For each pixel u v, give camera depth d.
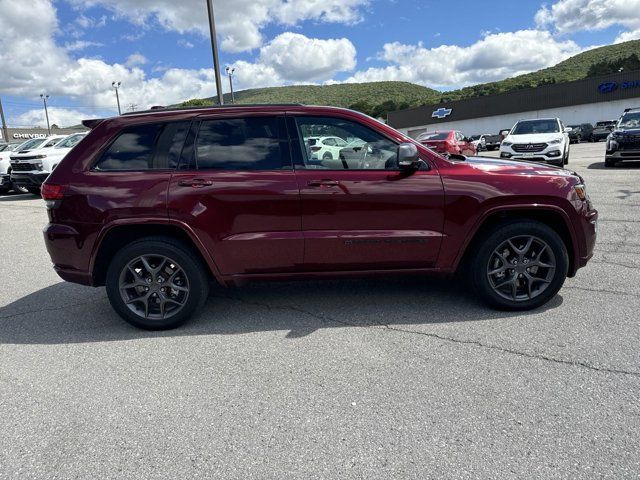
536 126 14.87
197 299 3.90
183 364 3.32
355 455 2.29
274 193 3.73
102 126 3.92
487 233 3.89
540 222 3.88
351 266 3.88
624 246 5.79
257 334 3.77
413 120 60.28
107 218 3.73
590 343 3.33
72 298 4.95
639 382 2.81
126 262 3.81
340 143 3.86
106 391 2.99
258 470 2.22
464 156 4.53
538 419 2.51
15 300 4.94
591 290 4.36
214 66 15.63
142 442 2.46
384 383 2.94
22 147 15.45
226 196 3.72
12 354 3.60
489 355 3.23
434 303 4.25
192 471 2.23
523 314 3.92
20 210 11.97
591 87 47.22
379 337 3.60
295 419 2.61
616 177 11.70
